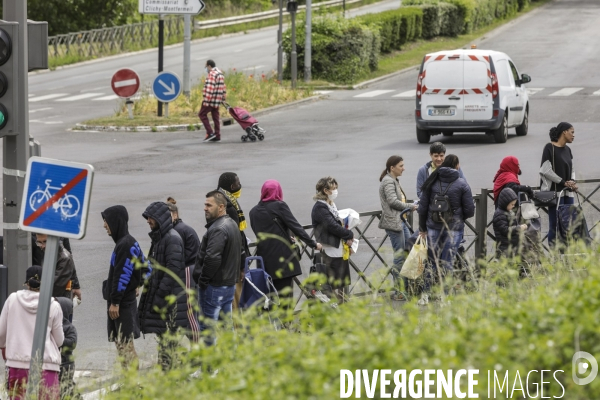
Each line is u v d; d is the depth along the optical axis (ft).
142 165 194.18
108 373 71.05
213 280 79.15
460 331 41.98
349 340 41.37
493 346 39.24
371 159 194.80
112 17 627.05
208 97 228.22
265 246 88.22
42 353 59.62
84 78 396.57
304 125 257.34
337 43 358.64
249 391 40.88
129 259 76.69
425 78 215.31
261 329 48.16
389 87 352.90
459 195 92.32
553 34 517.14
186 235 84.28
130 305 78.48
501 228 95.91
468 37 515.09
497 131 213.87
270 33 563.48
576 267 54.39
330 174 176.96
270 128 253.24
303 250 94.43
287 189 162.30
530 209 99.04
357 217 93.66
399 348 39.73
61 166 59.41
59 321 68.85
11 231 79.10
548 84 335.47
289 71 367.04
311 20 364.79
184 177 178.60
